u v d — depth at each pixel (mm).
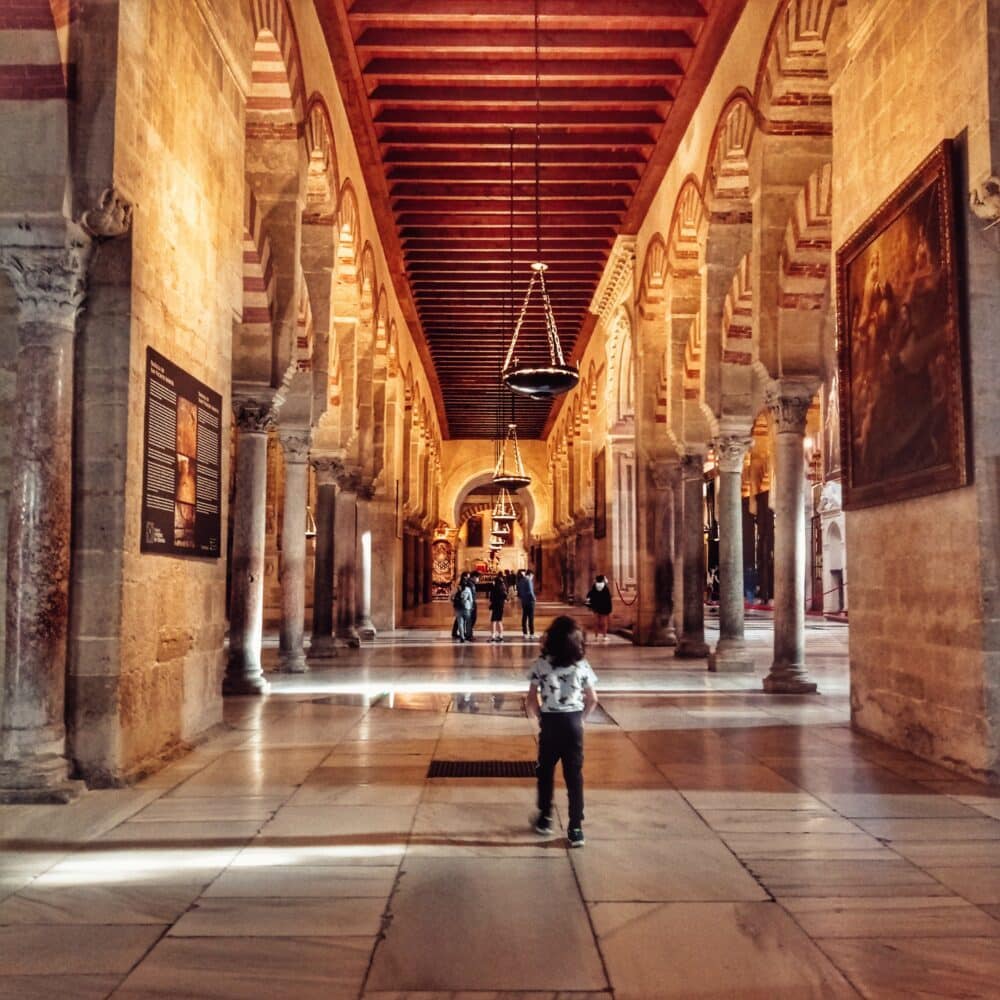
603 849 4727
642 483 17656
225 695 10633
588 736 7992
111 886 4152
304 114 10406
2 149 5785
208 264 7734
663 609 17641
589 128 15094
